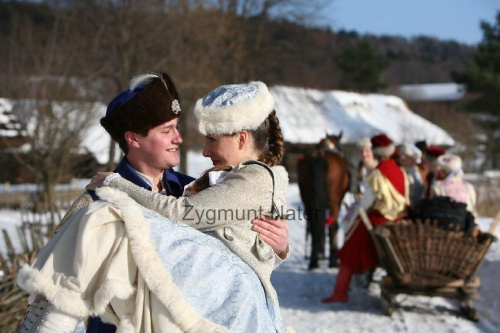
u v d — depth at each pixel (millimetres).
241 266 2084
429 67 98062
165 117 2320
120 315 1907
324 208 8961
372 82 51781
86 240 1864
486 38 39219
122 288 1844
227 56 25641
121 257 1880
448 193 6559
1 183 22922
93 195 2254
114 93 19422
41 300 1929
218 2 24969
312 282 8281
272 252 2229
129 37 19469
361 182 9156
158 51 21828
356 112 33219
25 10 24469
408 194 6988
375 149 7004
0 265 5539
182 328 1860
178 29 21781
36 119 17141
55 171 17031
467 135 32188
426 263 6238
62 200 16109
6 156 20844
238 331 1926
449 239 6137
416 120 34969
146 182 2363
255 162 2238
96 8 20484
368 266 7004
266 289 2162
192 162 29172
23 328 1920
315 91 32969
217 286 1964
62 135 17047
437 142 31344
